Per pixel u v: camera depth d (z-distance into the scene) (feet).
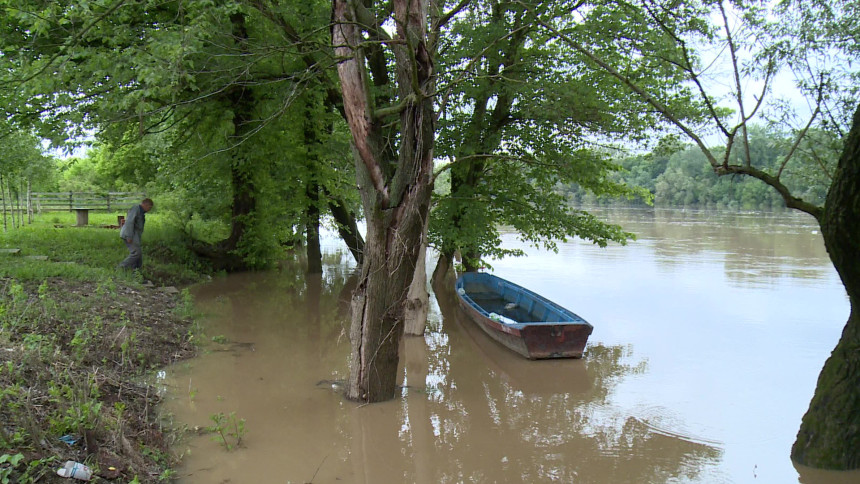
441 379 28.04
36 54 34.96
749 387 26.55
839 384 18.40
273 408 23.22
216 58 33.68
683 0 23.80
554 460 19.77
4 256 38.32
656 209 186.70
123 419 18.99
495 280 45.96
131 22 34.50
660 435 21.76
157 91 29.71
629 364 29.96
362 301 23.76
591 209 185.88
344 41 21.45
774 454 20.06
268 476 18.04
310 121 50.37
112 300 31.12
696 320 38.81
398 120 23.81
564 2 38.01
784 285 51.08
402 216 22.41
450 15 22.76
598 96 35.94
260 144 46.52
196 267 51.88
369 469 18.85
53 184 108.99
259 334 34.45
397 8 21.39
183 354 28.45
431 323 39.86
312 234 57.21
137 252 42.32
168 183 62.49
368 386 24.02
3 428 14.92
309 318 39.40
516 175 44.01
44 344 22.21
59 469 14.66
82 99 32.35
